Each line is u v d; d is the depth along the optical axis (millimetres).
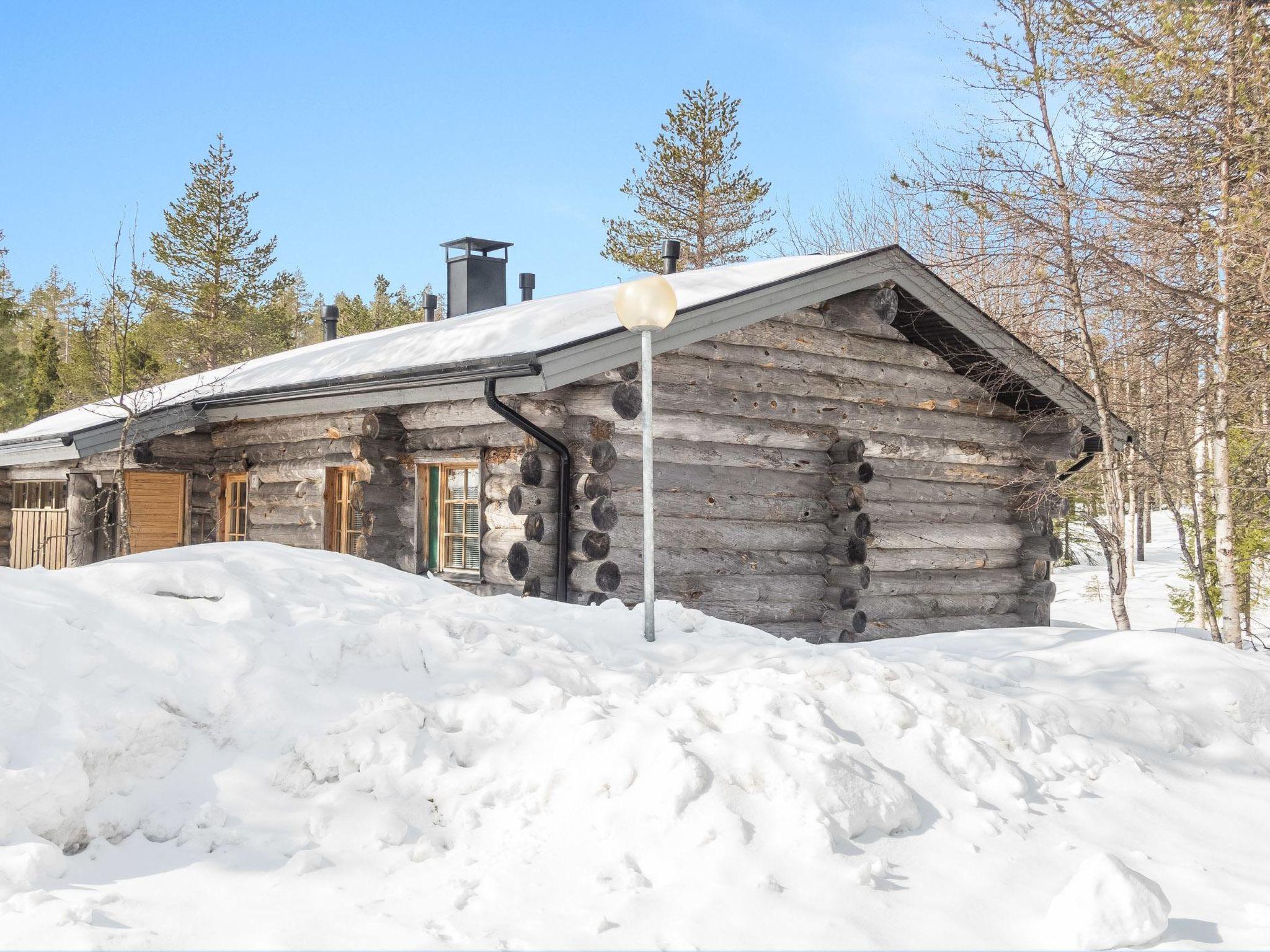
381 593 5664
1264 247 8367
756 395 9352
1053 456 11461
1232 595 9391
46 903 3033
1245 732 5559
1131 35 8594
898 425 10562
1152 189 9094
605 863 3381
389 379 8820
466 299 14562
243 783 3836
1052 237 9508
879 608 10398
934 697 4727
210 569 5000
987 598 11445
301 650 4488
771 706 4285
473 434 9070
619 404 8008
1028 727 4777
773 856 3443
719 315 8539
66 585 4609
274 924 3012
